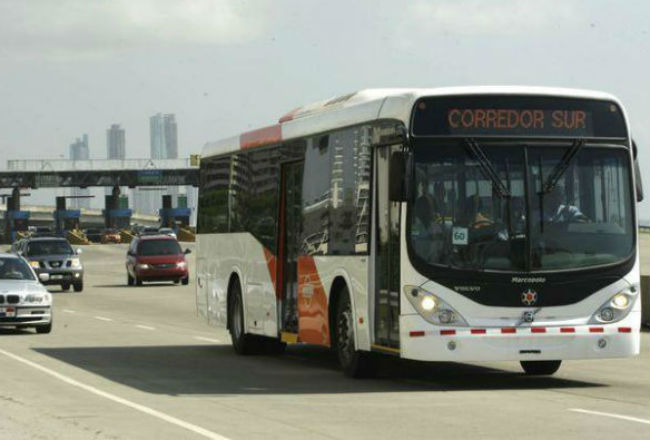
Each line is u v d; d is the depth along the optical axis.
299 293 22.08
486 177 17.95
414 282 17.81
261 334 24.00
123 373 21.27
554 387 18.72
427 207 17.86
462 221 17.88
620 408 15.89
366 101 19.64
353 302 19.69
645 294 32.28
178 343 28.50
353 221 19.70
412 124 17.89
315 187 21.41
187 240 133.38
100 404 16.55
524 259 17.88
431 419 14.80
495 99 18.09
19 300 30.50
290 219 22.73
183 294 53.34
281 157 23.17
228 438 13.25
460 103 18.02
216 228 27.47
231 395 17.73
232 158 26.39
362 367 19.91
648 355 24.48
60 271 55.34
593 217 18.19
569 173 18.16
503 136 18.06
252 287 24.59
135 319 37.72
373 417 15.02
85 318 38.09
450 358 17.69
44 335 30.83
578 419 14.73
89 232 158.50
